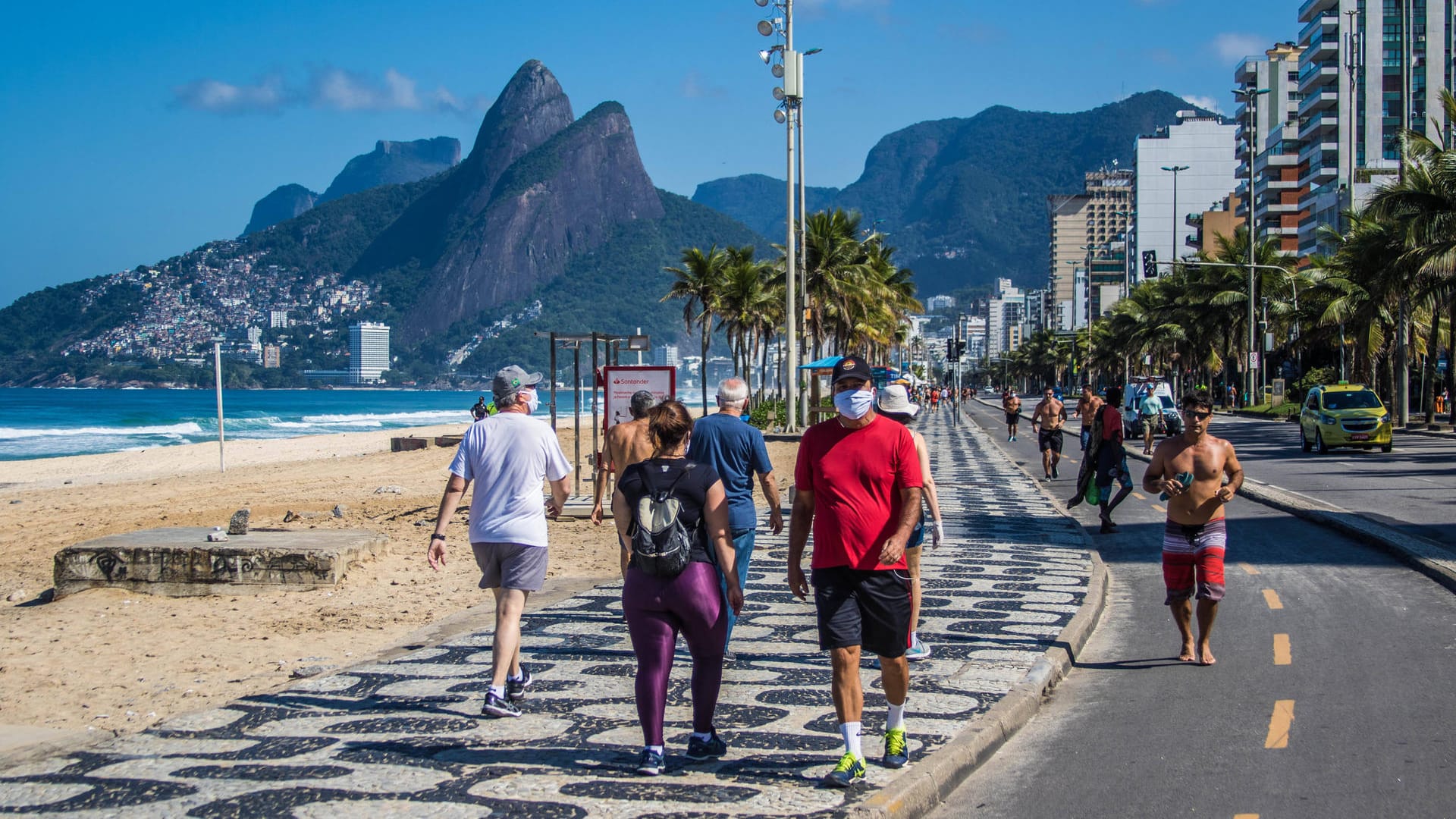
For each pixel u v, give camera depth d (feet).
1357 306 161.68
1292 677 24.66
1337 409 101.04
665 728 20.56
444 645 27.68
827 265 192.54
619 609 32.58
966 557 42.55
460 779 17.52
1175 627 30.58
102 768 18.08
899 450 18.02
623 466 27.32
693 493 18.69
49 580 42.37
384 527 52.49
